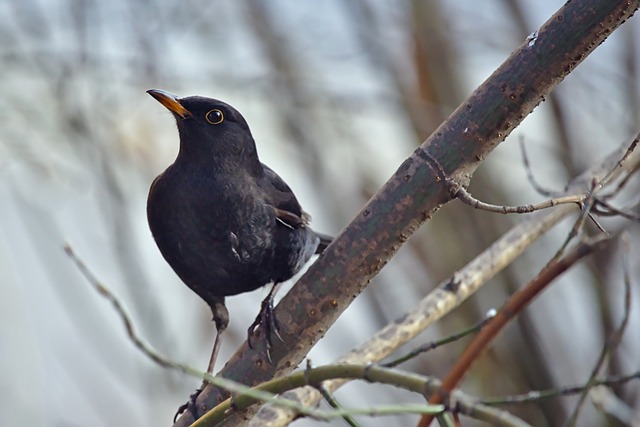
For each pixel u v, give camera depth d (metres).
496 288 12.36
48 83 11.99
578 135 12.57
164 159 12.71
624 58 12.48
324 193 12.89
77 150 11.98
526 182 13.05
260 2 13.09
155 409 11.65
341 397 12.07
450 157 5.50
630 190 9.91
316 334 5.89
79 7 12.11
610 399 8.85
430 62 13.27
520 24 13.23
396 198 5.61
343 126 13.15
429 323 6.77
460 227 12.83
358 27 13.34
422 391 4.42
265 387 4.94
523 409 12.16
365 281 5.75
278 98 12.95
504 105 5.41
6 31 11.98
